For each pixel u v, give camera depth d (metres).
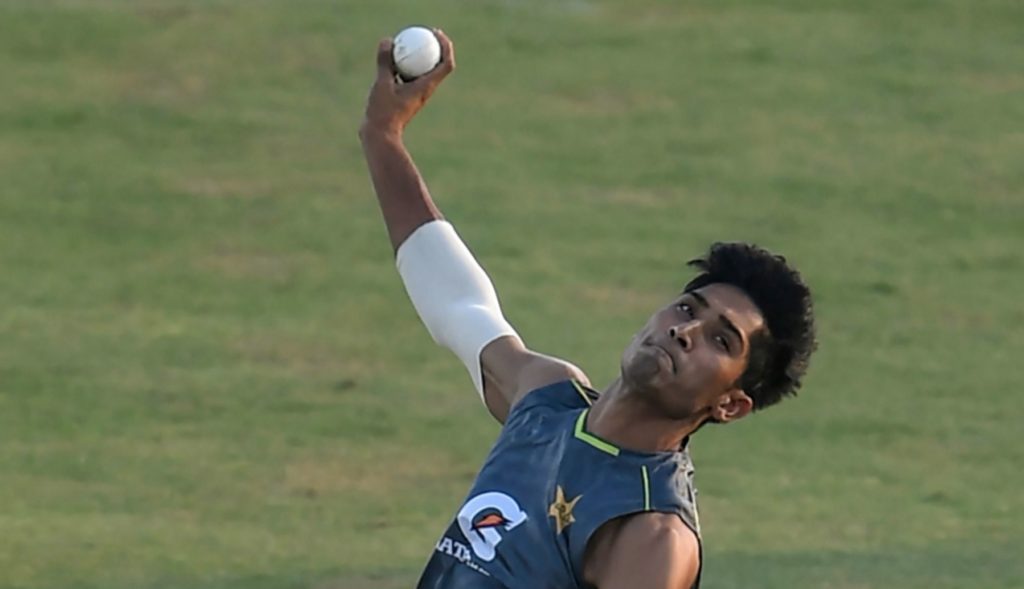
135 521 35.56
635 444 14.39
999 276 55.75
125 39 74.00
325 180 62.62
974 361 48.78
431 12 79.12
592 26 78.50
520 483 14.56
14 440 40.97
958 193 62.88
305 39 75.00
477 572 14.35
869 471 40.25
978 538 35.09
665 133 67.81
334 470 39.59
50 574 31.75
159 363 46.94
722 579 31.55
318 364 47.34
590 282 54.25
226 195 60.88
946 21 79.94
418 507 37.03
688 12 80.38
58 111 67.38
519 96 71.00
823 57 75.75
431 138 66.50
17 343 47.91
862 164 65.25
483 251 56.41
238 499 37.38
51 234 57.12
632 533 13.87
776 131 68.31
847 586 31.25
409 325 50.66
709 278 14.81
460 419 43.44
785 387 14.79
